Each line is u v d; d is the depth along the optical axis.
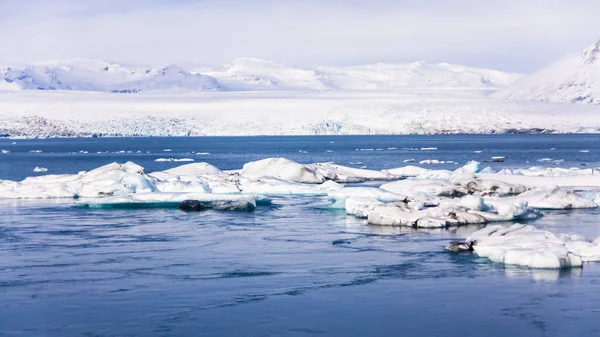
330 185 50.56
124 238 30.98
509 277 23.02
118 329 18.28
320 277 23.39
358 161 105.06
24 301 20.78
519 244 26.20
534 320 18.73
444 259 25.86
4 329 18.33
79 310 19.89
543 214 36.25
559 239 26.73
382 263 25.33
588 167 82.12
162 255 27.16
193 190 48.22
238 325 18.55
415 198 38.78
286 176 60.47
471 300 20.52
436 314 19.33
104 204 42.41
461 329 18.11
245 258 26.48
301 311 19.69
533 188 45.81
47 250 28.27
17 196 47.59
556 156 113.31
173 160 110.06
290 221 35.91
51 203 44.31
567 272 23.59
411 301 20.53
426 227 33.06
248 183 52.41
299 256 26.73
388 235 31.16
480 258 26.00
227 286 22.34
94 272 24.33
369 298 20.88
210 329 18.25
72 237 31.27
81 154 140.62
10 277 23.64
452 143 195.25
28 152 152.12
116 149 169.38
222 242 29.84
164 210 40.62
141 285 22.52
